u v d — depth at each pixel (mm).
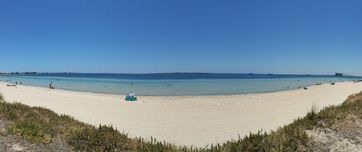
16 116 10898
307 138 9539
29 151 7848
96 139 9016
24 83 87250
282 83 101812
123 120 21578
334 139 9805
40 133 8938
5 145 7871
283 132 9797
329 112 11969
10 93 40781
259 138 9297
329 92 51875
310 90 59844
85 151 8531
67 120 11648
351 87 66125
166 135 16688
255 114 25188
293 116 23219
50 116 12086
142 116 23875
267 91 58594
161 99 39375
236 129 18531
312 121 11070
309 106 30062
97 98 39125
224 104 33156
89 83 93688
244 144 8883
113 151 8680
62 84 85000
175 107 30266
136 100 37344
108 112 25547
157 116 24016
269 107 30188
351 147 9336
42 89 55875
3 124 9711
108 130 9953
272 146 8828
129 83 95500
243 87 74062
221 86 78812
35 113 11992
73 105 29844
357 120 11453
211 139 15734
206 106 31188
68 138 9172
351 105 14141
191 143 14695
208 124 20422
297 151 8734
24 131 8875
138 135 16422
